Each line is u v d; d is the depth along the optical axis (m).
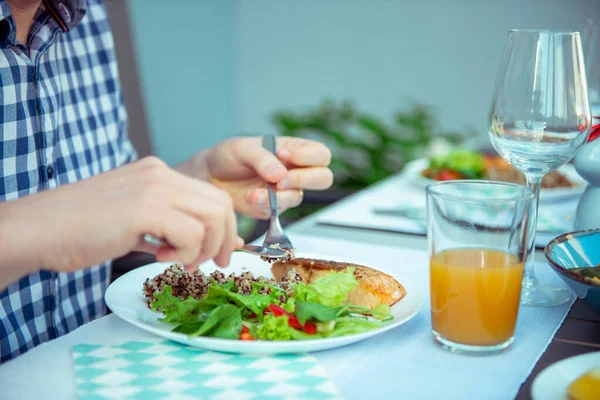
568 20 2.65
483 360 0.65
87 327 0.71
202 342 0.64
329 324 0.66
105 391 0.60
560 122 0.76
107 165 1.15
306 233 1.01
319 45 3.18
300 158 0.88
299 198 0.90
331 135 2.75
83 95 1.11
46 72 1.01
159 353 0.66
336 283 0.70
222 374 0.62
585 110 0.76
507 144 0.78
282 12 3.21
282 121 2.90
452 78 2.93
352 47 3.10
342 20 3.10
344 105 2.99
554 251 0.74
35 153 0.98
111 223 0.59
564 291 0.80
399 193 1.21
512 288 0.65
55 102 1.00
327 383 0.61
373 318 0.70
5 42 0.94
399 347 0.67
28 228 0.59
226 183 0.94
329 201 1.47
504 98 0.78
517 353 0.66
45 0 0.99
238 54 3.34
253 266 0.84
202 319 0.67
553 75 0.76
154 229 0.59
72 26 1.01
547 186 1.16
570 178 1.23
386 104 3.09
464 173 1.26
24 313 0.95
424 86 2.99
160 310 0.71
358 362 0.65
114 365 0.63
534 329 0.71
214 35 3.32
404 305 0.73
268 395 0.59
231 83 3.38
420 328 0.71
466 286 0.65
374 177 2.43
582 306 0.77
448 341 0.67
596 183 0.85
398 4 2.96
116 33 1.42
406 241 0.98
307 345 0.64
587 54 0.98
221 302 0.68
